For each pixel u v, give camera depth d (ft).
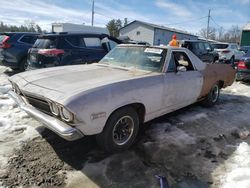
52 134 13.04
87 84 10.37
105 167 10.30
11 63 30.35
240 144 12.60
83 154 11.25
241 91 25.96
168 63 13.69
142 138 13.01
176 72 14.02
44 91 10.08
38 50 23.03
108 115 10.22
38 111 10.68
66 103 8.95
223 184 9.50
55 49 22.62
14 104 17.49
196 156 11.46
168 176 9.87
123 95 10.70
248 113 18.28
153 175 9.89
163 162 10.82
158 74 13.00
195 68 16.30
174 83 13.80
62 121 9.57
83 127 9.48
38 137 12.68
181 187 9.30
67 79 11.27
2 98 19.11
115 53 15.79
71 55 23.40
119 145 11.27
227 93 25.00
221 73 19.12
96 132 10.02
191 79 15.40
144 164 10.62
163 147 12.12
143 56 14.38
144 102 11.95
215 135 13.91
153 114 13.01
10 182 9.20
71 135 9.18
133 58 14.60
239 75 29.35
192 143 12.73
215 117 16.99
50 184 9.18
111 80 11.04
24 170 9.93
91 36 25.34
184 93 15.02
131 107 11.53
